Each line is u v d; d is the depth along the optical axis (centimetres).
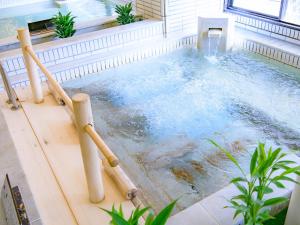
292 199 155
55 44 355
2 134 227
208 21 389
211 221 169
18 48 356
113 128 280
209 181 219
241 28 432
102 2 620
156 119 290
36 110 260
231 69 368
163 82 350
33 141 225
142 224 159
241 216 169
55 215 167
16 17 566
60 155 209
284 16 378
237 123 279
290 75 343
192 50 420
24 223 133
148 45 400
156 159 242
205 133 269
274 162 155
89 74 368
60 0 633
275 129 268
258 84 335
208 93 326
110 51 386
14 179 183
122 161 242
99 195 170
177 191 212
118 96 328
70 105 180
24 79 325
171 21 420
